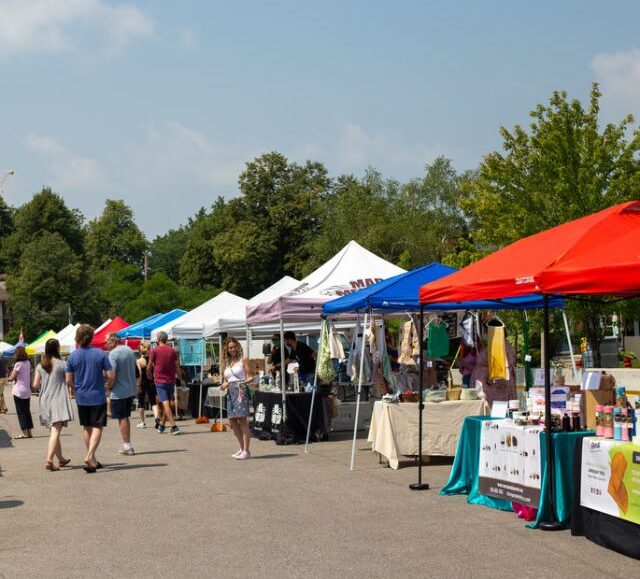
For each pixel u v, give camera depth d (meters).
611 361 26.84
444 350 12.95
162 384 17.59
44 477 11.84
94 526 8.38
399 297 12.07
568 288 7.43
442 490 9.58
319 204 62.03
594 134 22.84
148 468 12.32
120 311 72.38
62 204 85.25
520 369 17.17
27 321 71.31
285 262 68.00
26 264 72.94
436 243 53.81
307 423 15.15
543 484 7.80
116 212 106.00
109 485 10.89
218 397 20.27
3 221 97.94
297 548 7.19
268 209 68.12
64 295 72.81
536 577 6.16
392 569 6.45
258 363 23.20
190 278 80.00
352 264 16.45
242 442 13.16
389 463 11.84
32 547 7.57
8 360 51.94
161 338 17.73
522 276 7.84
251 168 68.69
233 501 9.46
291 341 16.00
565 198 22.50
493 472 8.73
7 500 10.03
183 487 10.53
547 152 22.97
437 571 6.37
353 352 13.35
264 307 15.62
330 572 6.41
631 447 6.71
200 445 15.27
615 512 6.86
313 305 15.15
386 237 53.50
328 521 8.25
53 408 12.60
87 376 12.16
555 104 23.48
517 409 9.03
